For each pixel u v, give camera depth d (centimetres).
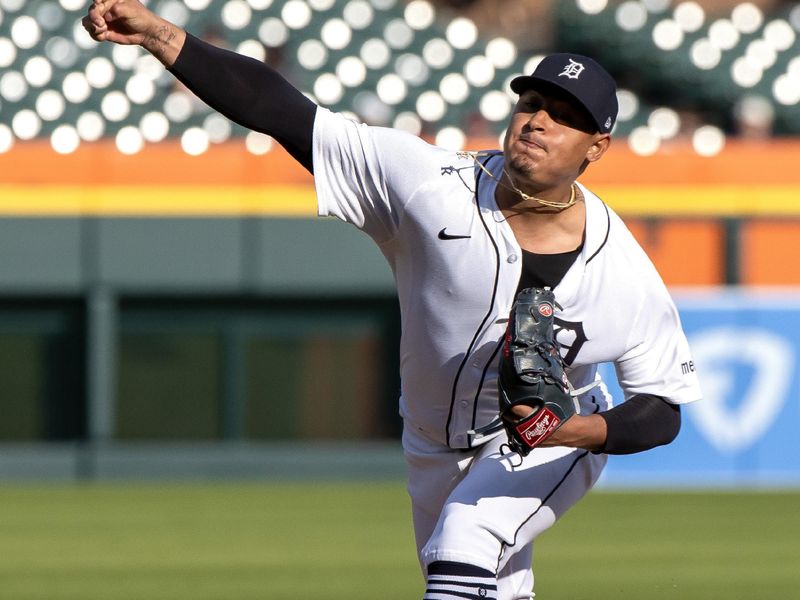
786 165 4219
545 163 1165
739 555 2738
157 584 2381
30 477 4050
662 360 1268
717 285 4209
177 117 4616
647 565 2608
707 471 3984
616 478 3981
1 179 4034
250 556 2700
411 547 2820
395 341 4175
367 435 4188
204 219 4084
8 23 4675
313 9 4888
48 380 4109
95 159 4072
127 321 4128
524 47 5275
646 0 5172
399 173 1220
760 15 5169
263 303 4162
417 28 4912
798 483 3972
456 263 1216
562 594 2283
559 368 1186
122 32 1178
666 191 4200
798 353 3975
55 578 2450
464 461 1339
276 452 4122
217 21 4859
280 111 1216
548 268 1217
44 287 4053
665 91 5066
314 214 4112
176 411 4141
